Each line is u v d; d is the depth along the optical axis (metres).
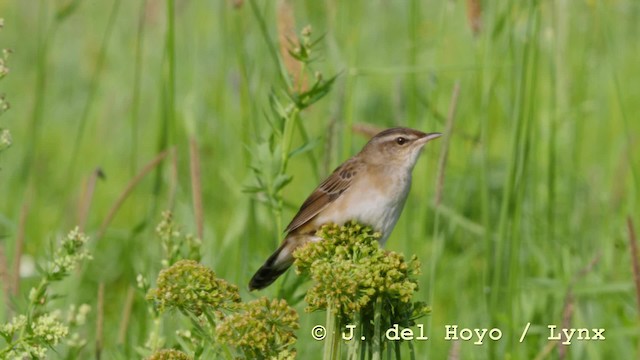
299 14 17.31
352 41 12.59
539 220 13.35
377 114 17.67
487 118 12.46
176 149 11.36
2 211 16.50
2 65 7.77
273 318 6.98
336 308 7.02
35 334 7.71
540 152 15.12
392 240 14.14
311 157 11.47
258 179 9.76
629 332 11.33
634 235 9.81
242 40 12.48
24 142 16.64
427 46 17.14
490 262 12.04
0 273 9.56
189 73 16.86
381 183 10.69
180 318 9.08
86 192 11.54
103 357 11.05
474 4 12.66
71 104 20.55
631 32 18.42
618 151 16.47
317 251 7.41
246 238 11.36
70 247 8.12
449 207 14.33
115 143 19.03
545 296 12.30
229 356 7.02
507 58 13.16
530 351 11.79
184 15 18.11
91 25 22.94
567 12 14.40
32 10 22.88
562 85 14.33
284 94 9.59
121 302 12.55
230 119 15.27
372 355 7.18
